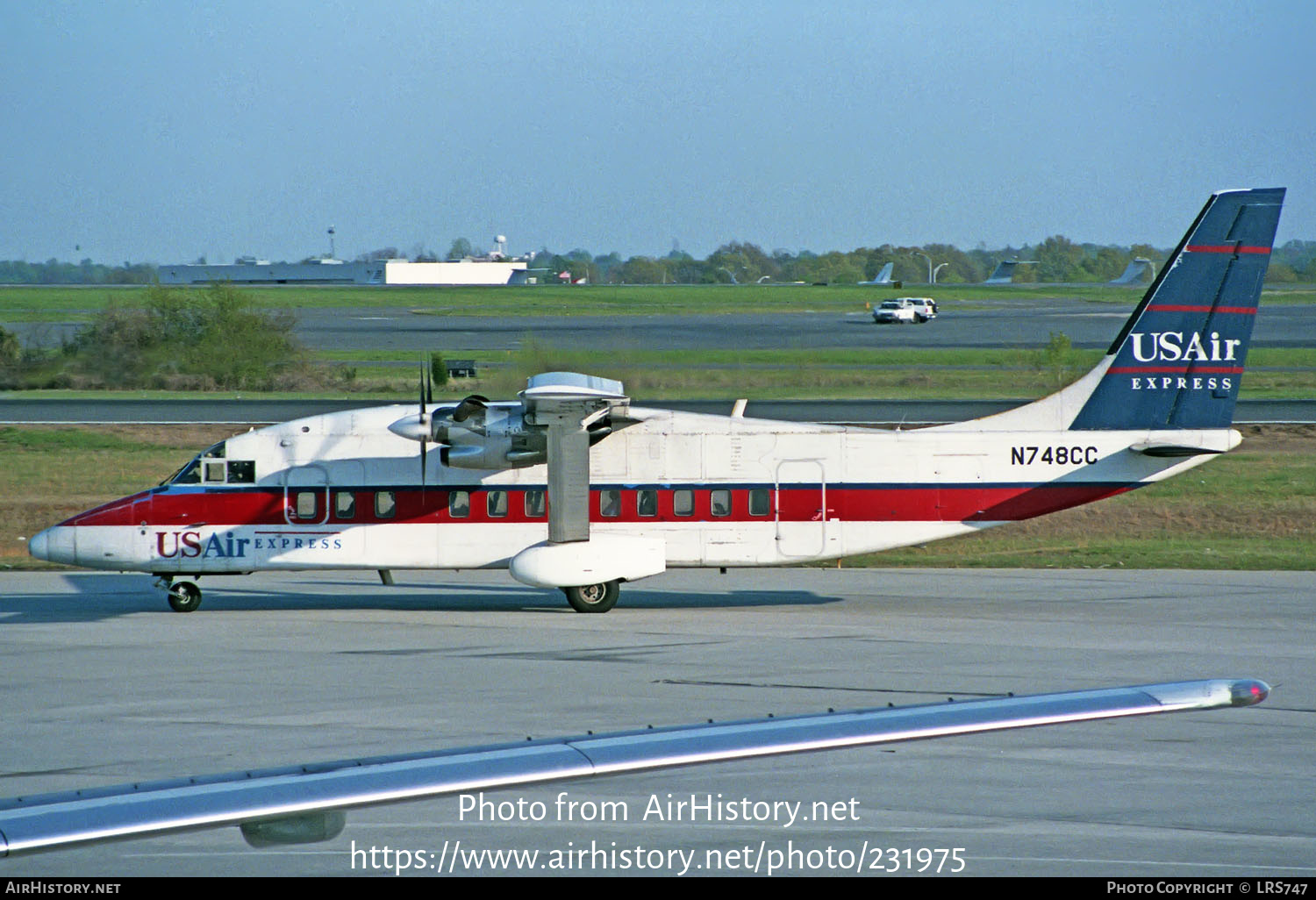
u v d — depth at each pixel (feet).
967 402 653.71
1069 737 171.42
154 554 279.28
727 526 284.20
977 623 259.39
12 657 225.35
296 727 174.09
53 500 436.76
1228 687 91.81
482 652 229.45
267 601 297.94
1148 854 126.41
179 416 606.14
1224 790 147.02
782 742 84.69
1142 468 287.89
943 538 288.10
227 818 72.02
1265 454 522.88
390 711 182.80
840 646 233.35
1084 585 311.06
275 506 282.56
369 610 283.38
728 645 235.81
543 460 281.33
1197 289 285.23
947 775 153.69
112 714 181.88
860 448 285.84
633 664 217.36
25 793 144.15
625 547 274.36
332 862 124.36
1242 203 283.18
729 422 287.48
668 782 151.23
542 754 82.53
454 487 285.02
